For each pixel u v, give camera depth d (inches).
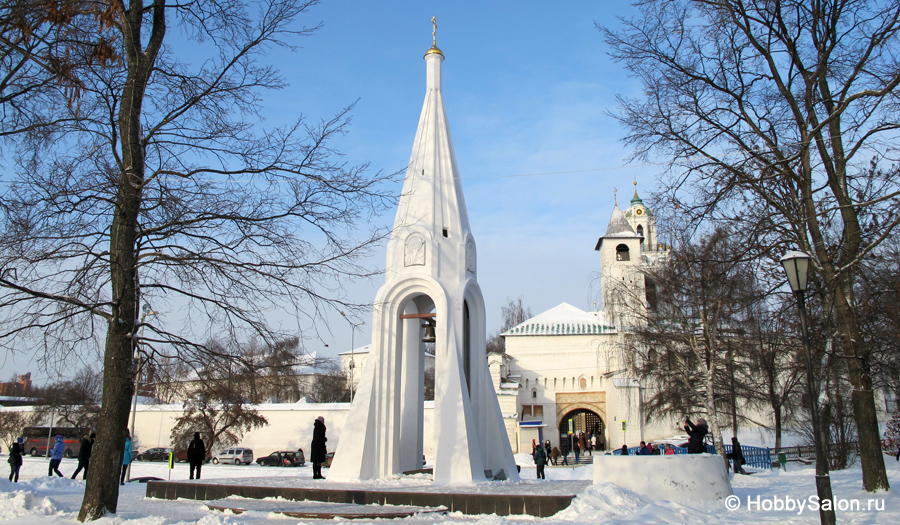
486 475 765.3
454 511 527.8
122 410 438.6
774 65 676.7
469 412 738.8
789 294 781.9
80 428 1985.7
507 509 509.7
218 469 1253.7
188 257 449.7
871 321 797.9
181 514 518.6
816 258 655.1
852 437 1294.3
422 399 853.8
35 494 497.7
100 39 462.9
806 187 662.5
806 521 469.1
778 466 1382.9
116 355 437.7
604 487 521.0
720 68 671.1
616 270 2493.8
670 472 569.3
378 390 769.6
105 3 444.8
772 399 1391.5
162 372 488.1
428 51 900.6
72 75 469.1
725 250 874.1
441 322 761.6
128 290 441.4
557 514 487.5
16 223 445.7
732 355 1375.5
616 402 2113.7
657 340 1273.4
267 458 1696.6
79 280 446.6
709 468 581.0
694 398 1402.6
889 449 1352.1
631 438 2075.5
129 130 457.1
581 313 2623.0
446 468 703.7
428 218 805.9
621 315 1307.8
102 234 452.8
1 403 2645.2
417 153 847.1
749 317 1026.7
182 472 1178.6
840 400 1221.1
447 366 746.2
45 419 2103.8
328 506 552.1
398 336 800.9
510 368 2468.0
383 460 751.7
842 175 666.2
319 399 2357.3
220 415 1562.5
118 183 426.0
